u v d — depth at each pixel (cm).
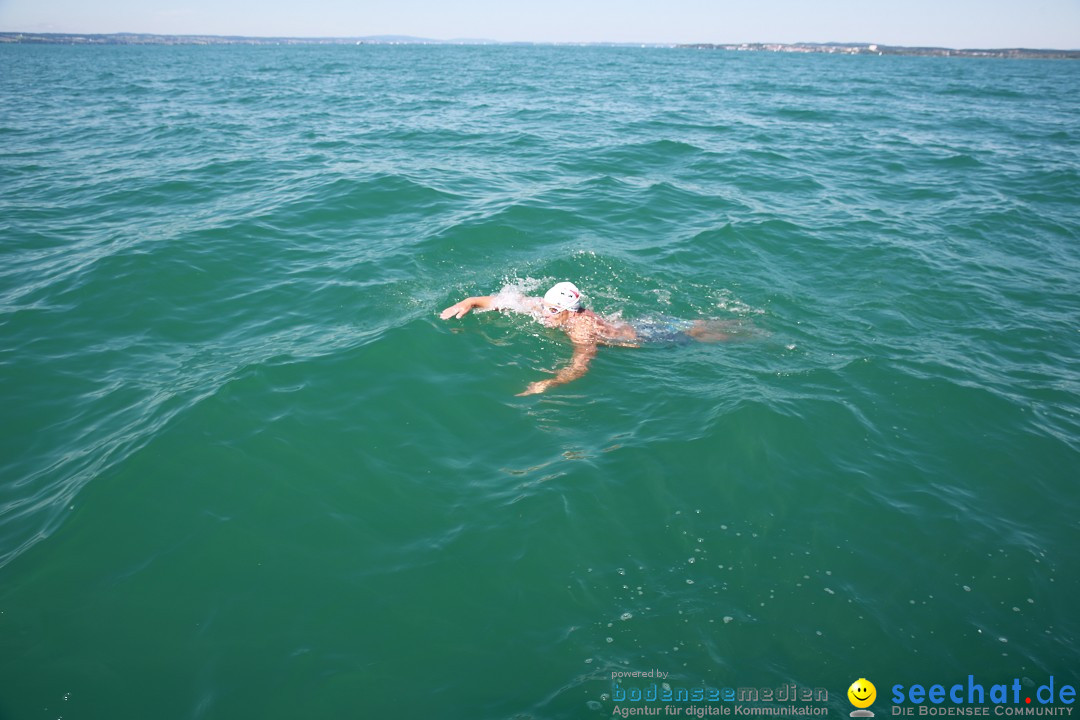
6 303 731
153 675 340
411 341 666
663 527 452
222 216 1028
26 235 945
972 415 582
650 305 781
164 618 373
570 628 379
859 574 418
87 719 316
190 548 421
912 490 493
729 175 1433
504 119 2239
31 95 2870
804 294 824
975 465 522
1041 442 548
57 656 347
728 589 405
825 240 1010
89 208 1088
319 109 2470
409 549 430
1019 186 1371
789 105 2892
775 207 1187
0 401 561
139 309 727
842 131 2116
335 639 367
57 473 481
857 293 830
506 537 440
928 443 546
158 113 2281
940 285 856
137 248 875
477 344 670
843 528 454
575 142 1766
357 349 648
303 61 7406
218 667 347
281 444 516
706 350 679
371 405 570
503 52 14838
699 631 377
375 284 800
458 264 873
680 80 4569
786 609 392
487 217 1038
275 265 855
